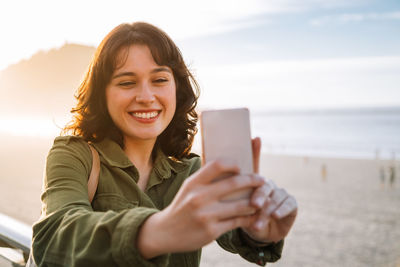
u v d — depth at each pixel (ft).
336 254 46.44
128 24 3.78
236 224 2.06
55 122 5.21
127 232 2.07
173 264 3.79
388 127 319.68
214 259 44.50
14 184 83.20
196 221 1.88
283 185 95.25
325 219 62.75
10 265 5.57
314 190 88.43
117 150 3.86
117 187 3.73
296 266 42.91
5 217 5.98
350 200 77.15
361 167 126.82
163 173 4.15
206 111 2.37
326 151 193.98
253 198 2.04
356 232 55.42
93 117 3.90
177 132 4.65
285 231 2.99
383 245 49.60
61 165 3.36
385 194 82.74
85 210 2.72
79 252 2.28
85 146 3.78
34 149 118.42
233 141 2.35
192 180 1.92
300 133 292.40
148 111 3.71
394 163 136.05
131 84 3.68
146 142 4.13
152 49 3.67
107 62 3.65
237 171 1.96
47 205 3.01
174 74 4.14
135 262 2.04
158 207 4.10
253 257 3.31
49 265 2.49
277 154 172.45
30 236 5.26
